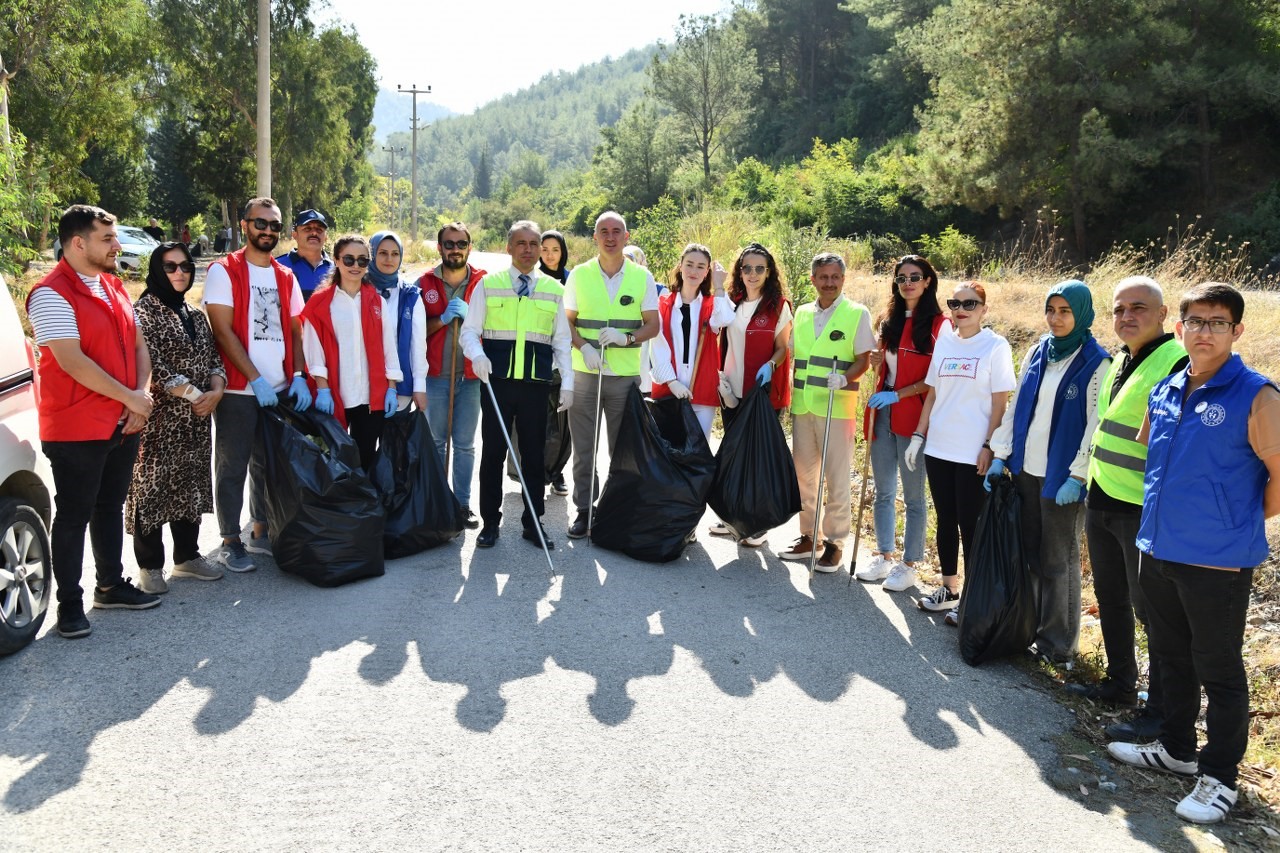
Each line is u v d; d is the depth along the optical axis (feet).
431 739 11.77
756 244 20.03
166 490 15.92
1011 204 91.20
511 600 16.61
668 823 10.36
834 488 19.21
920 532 18.30
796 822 10.53
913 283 17.92
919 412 18.10
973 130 88.84
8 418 13.58
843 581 18.83
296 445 16.66
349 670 13.51
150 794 10.30
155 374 15.55
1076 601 15.25
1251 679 14.67
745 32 214.69
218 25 124.57
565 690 13.33
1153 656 13.15
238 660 13.62
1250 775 12.37
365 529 16.89
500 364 19.10
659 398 21.03
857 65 185.26
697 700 13.29
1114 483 13.12
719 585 18.15
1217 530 11.12
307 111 133.49
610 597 17.06
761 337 20.11
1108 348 28.45
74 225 13.48
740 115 184.34
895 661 15.10
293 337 17.75
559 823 10.21
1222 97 81.87
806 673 14.43
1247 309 31.45
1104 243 91.35
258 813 10.07
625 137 189.98
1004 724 13.24
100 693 12.44
